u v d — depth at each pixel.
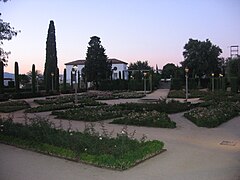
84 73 66.00
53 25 51.81
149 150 7.71
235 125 13.70
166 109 19.02
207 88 55.41
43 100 30.25
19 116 18.06
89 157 7.05
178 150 8.64
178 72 60.00
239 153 8.36
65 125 13.83
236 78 40.03
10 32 25.97
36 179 6.03
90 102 26.41
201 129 12.55
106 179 6.03
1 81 35.22
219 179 6.08
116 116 16.27
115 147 7.49
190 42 62.38
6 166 6.93
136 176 6.22
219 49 63.06
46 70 50.34
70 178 6.08
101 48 64.88
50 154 7.89
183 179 6.07
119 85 60.69
